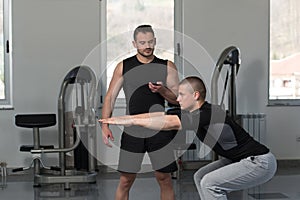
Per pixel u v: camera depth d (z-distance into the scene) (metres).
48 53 6.06
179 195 4.94
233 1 6.31
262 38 6.38
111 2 6.17
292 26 6.46
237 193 5.02
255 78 6.38
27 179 5.76
